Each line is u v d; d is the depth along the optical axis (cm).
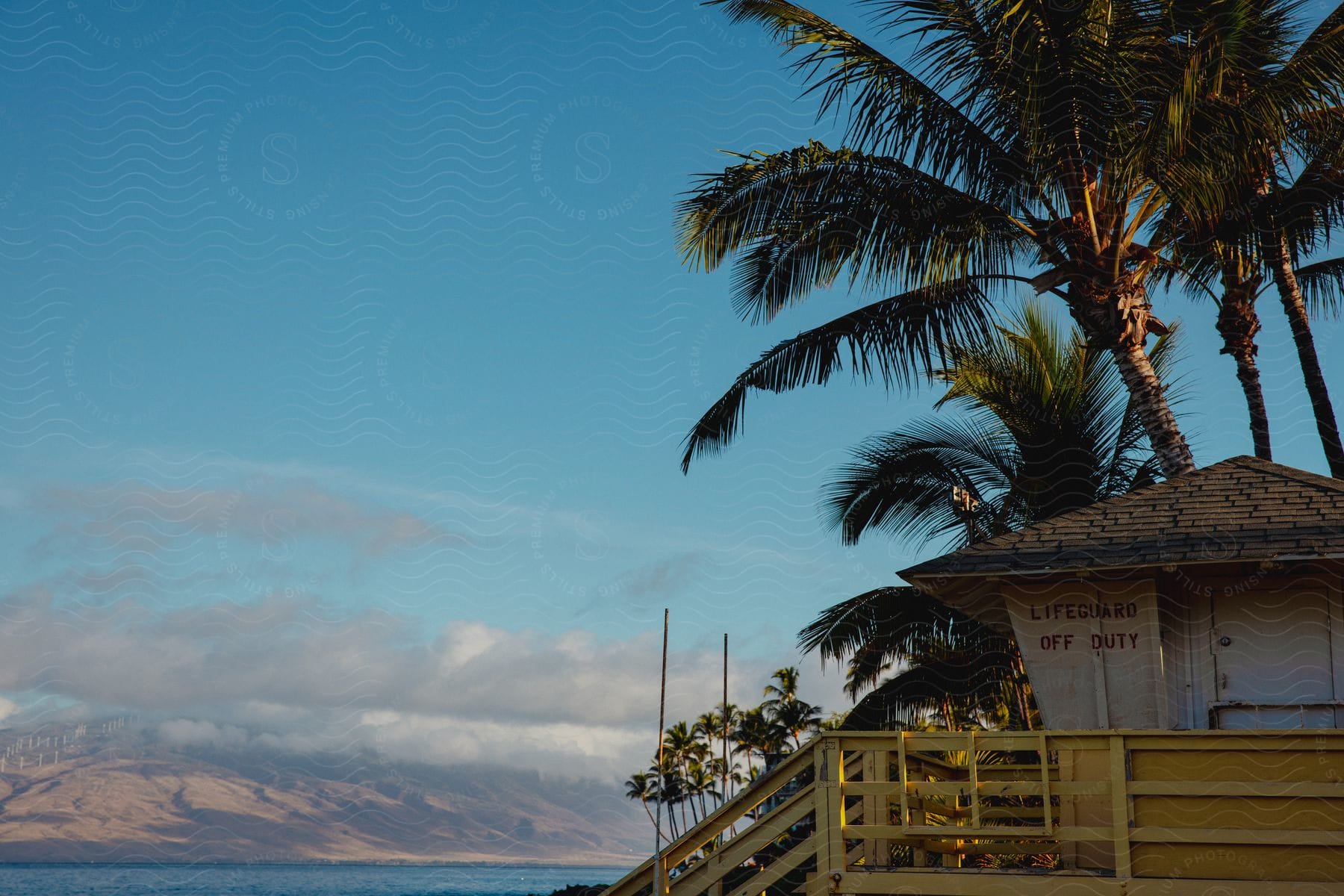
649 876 837
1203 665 895
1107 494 1578
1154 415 1269
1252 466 1019
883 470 1652
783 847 1000
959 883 753
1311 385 1529
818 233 1387
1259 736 740
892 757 847
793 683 7575
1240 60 1220
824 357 1438
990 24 1256
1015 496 1597
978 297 1409
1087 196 1287
